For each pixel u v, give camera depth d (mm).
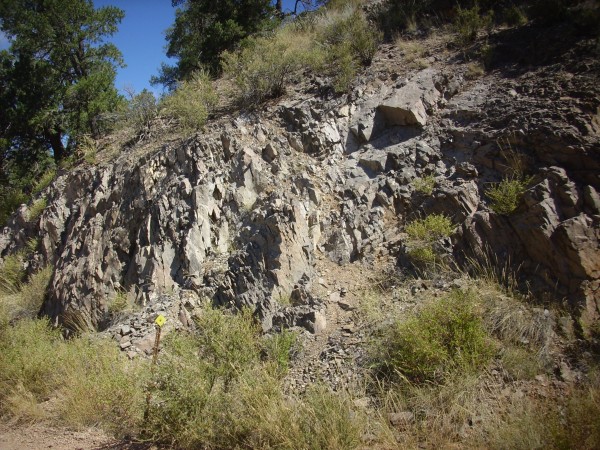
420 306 5766
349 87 9414
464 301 5355
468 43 9523
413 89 8648
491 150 6973
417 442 4371
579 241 5355
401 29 11266
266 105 9906
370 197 7617
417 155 7766
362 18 11867
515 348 5043
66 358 6746
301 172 8242
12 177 18578
